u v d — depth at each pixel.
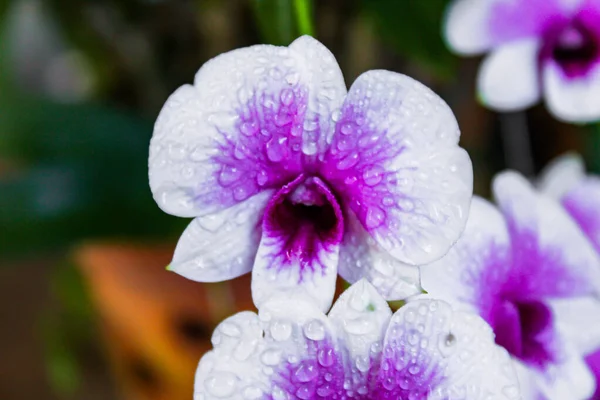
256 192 0.37
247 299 0.48
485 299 0.38
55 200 0.48
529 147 0.54
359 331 0.36
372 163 0.37
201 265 0.37
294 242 0.37
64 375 0.56
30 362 0.63
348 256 0.37
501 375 0.35
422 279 0.38
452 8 0.44
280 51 0.36
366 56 0.51
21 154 0.49
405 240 0.36
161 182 0.36
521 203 0.39
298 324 0.36
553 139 0.54
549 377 0.39
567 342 0.39
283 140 0.37
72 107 0.50
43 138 0.49
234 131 0.36
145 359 0.49
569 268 0.39
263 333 0.35
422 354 0.36
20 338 0.64
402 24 0.47
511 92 0.45
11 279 0.68
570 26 0.45
